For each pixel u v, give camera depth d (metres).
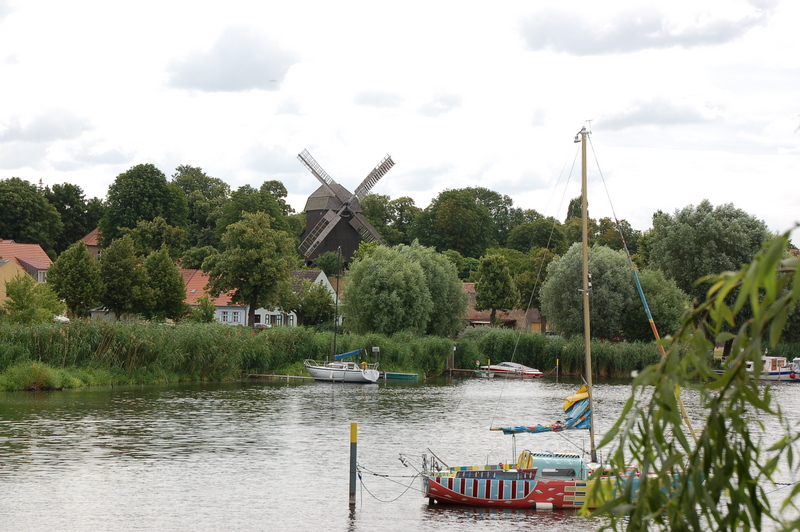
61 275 86.81
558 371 91.81
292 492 30.56
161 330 70.38
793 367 88.75
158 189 145.88
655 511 5.65
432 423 49.94
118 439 41.06
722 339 5.38
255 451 38.84
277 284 100.56
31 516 26.45
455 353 93.44
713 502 5.35
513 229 182.38
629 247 170.62
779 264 4.37
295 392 67.25
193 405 55.94
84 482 31.38
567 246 161.00
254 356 78.19
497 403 61.97
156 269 94.00
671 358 5.48
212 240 160.75
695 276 91.69
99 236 146.12
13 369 60.03
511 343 94.31
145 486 30.97
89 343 65.25
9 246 115.56
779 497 28.25
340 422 49.75
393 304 91.75
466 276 160.38
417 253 102.81
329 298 123.31
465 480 28.83
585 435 45.12
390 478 33.34
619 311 91.50
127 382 67.00
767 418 49.94
